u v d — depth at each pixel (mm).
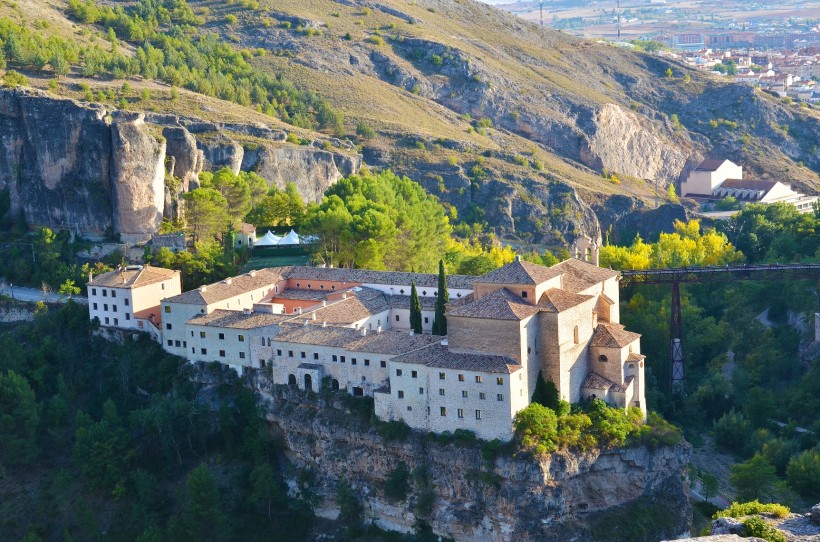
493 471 173750
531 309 179625
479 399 176000
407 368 182000
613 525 177125
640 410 188625
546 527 173125
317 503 192625
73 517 197250
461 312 180750
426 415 181500
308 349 196625
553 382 181250
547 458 173375
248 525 190625
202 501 186875
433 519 180000
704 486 199250
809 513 122000
